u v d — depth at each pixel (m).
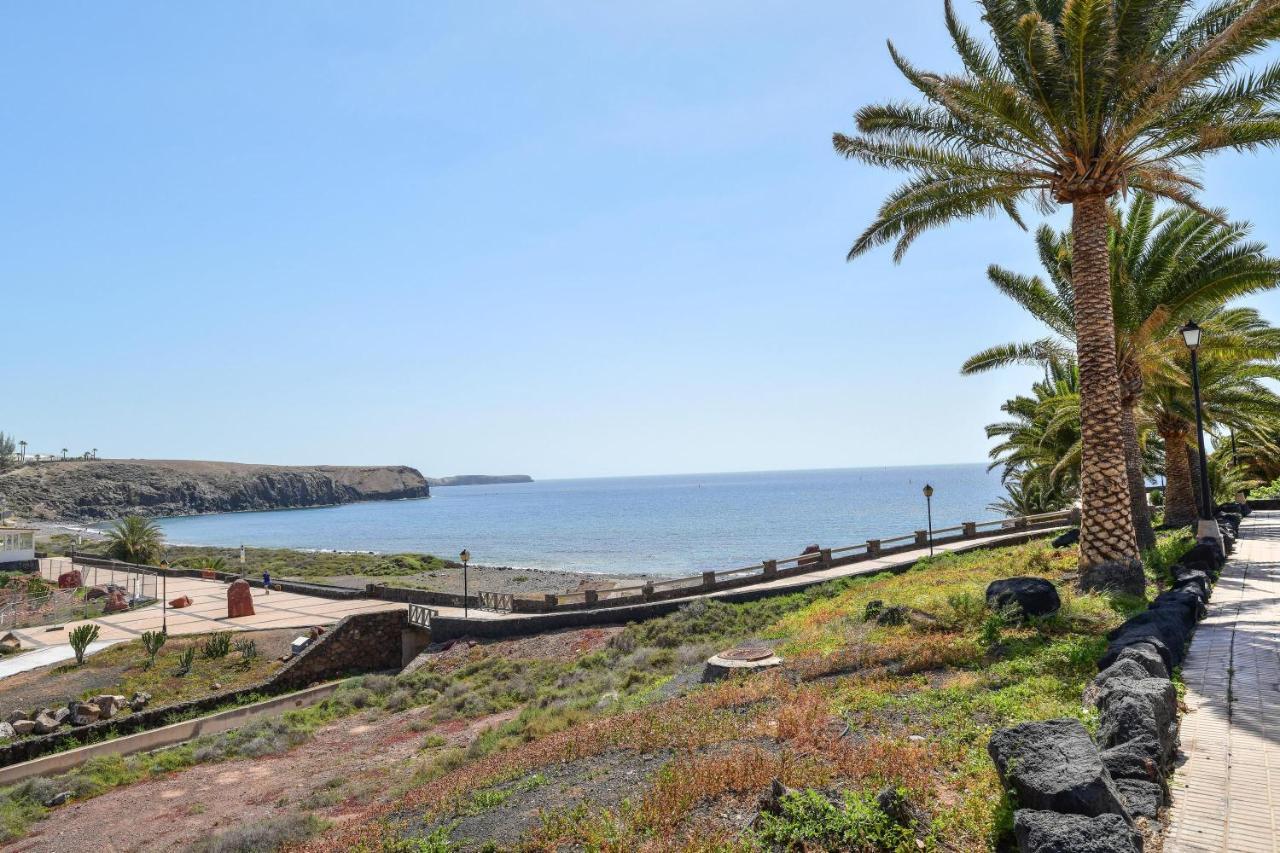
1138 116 14.24
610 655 23.30
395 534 139.25
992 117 15.83
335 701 23.48
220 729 21.95
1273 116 14.93
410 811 10.63
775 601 25.80
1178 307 18.78
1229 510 27.78
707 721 10.48
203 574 49.47
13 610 35.59
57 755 18.70
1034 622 11.98
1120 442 15.12
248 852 11.66
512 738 15.28
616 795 8.30
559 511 191.25
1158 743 6.00
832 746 8.09
